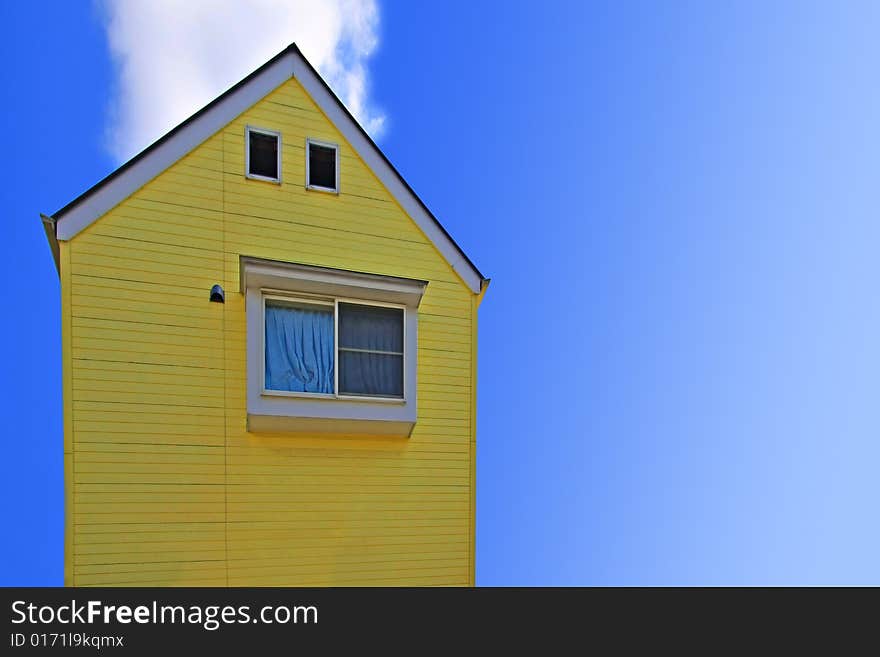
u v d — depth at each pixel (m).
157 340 7.34
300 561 7.62
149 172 7.58
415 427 8.73
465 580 8.62
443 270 9.41
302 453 7.90
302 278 7.85
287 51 8.69
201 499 7.25
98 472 6.79
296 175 8.48
